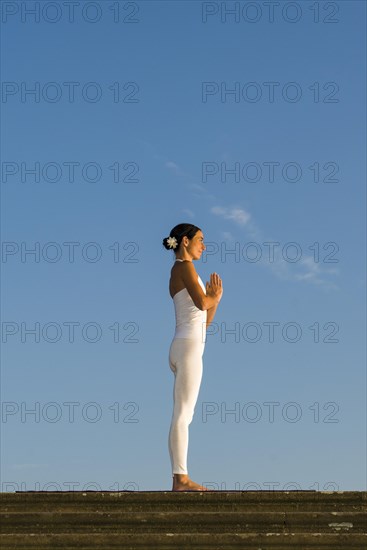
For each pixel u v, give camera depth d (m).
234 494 8.70
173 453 9.56
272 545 8.30
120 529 8.45
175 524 8.49
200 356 9.74
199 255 10.09
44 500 8.62
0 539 8.24
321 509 8.70
